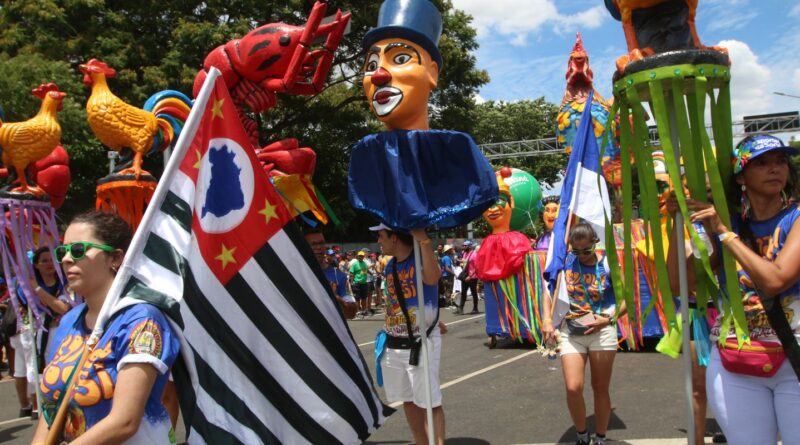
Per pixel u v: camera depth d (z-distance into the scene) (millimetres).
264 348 2654
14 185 5855
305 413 2711
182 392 2275
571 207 4758
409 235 3984
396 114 3598
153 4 15703
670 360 7438
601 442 4340
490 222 9188
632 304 3135
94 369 2039
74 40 14555
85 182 15836
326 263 4797
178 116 5832
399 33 3652
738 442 2643
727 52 2734
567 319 4316
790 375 2514
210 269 2547
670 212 2904
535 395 6246
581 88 8562
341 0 17078
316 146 20719
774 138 2555
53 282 5848
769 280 2422
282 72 4938
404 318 4027
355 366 2936
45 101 6008
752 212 2715
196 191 2523
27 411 6555
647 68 2682
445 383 7055
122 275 2160
